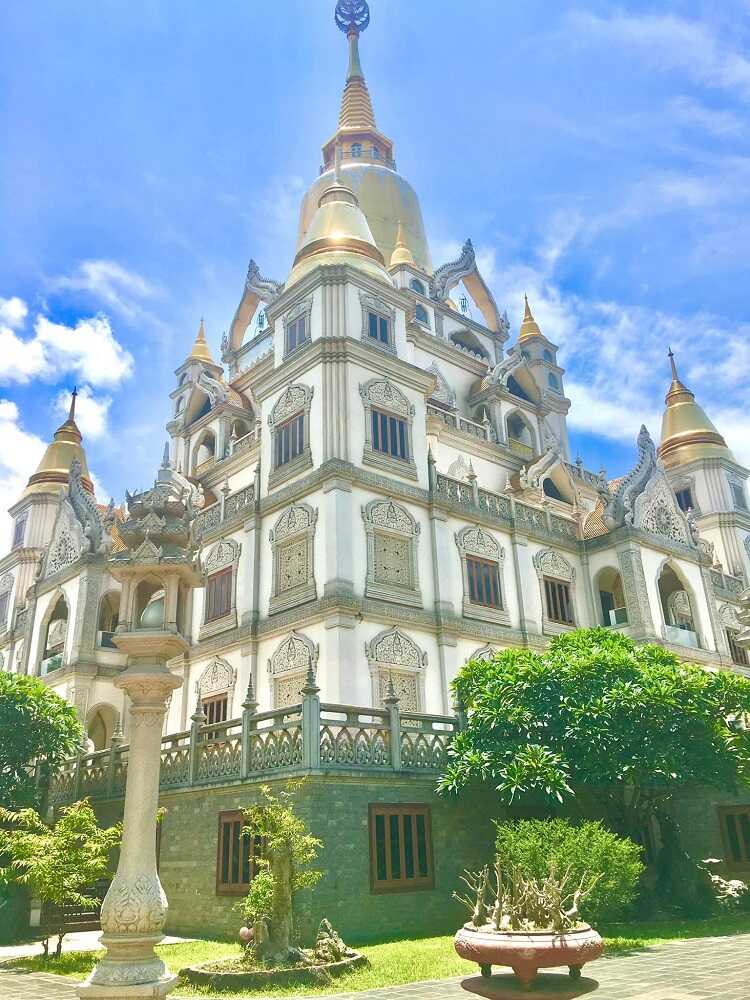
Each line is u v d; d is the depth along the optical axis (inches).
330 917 614.2
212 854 718.5
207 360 1910.7
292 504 1101.7
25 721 884.0
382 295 1227.9
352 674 946.7
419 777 721.0
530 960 350.6
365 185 1953.7
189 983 488.4
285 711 687.7
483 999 421.4
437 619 1069.8
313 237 1318.9
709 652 1355.8
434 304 1717.5
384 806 685.9
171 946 642.2
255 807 572.7
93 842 645.9
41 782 938.1
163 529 407.2
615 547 1316.4
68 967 574.2
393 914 655.8
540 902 385.7
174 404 1854.1
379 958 546.6
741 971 471.5
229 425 1589.6
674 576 1459.2
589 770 729.0
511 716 741.3
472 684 834.8
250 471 1379.2
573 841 639.8
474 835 749.3
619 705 726.5
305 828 628.4
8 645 1590.8
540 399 1737.2
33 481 1738.4
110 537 1390.3
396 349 1213.7
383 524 1062.4
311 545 1041.5
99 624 1333.7
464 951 372.5
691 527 1448.1
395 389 1168.2
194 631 1220.5
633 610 1270.9
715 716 767.7
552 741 741.3
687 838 896.9
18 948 673.6
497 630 1143.6
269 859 546.0
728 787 778.8
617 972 483.8
